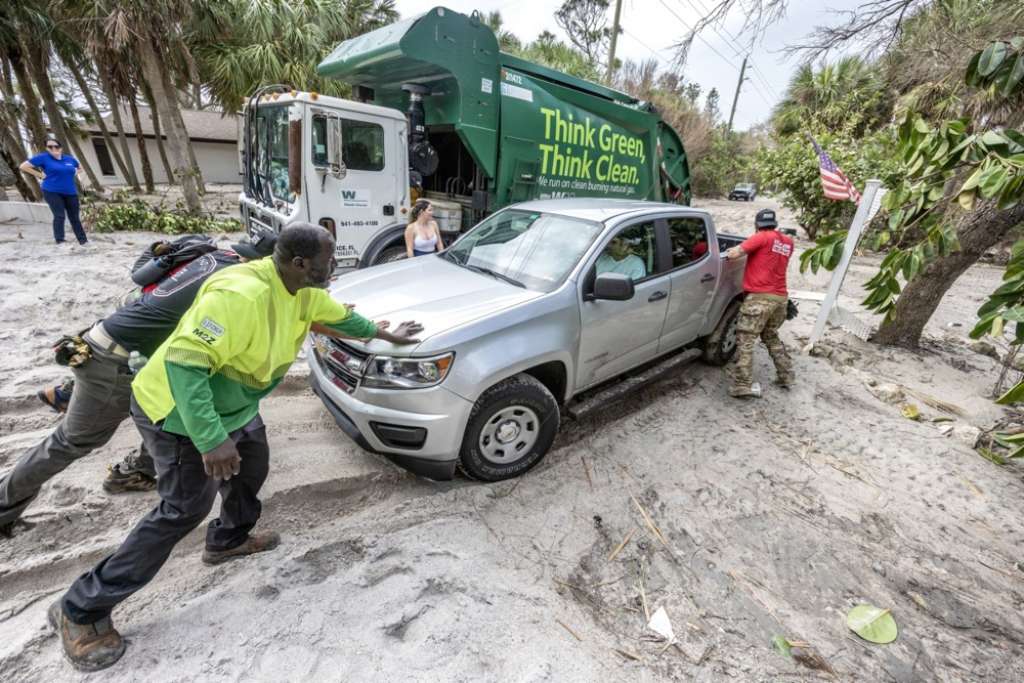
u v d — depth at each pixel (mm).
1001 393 5465
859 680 2301
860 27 5219
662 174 9023
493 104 6320
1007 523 3406
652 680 2184
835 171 6160
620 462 3697
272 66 11859
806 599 2723
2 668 1921
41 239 8336
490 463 3195
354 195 5820
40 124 13500
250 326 1799
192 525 1996
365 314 3162
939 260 5906
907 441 4297
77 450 2309
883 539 3189
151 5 9961
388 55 5672
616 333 3799
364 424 2918
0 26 11664
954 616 2709
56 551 2439
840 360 5883
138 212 10070
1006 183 2986
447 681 2053
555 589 2596
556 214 4109
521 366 3100
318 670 2043
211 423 1721
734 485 3557
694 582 2758
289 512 2857
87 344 2121
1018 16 4980
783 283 4605
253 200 6641
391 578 2516
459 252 4293
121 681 1917
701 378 5180
